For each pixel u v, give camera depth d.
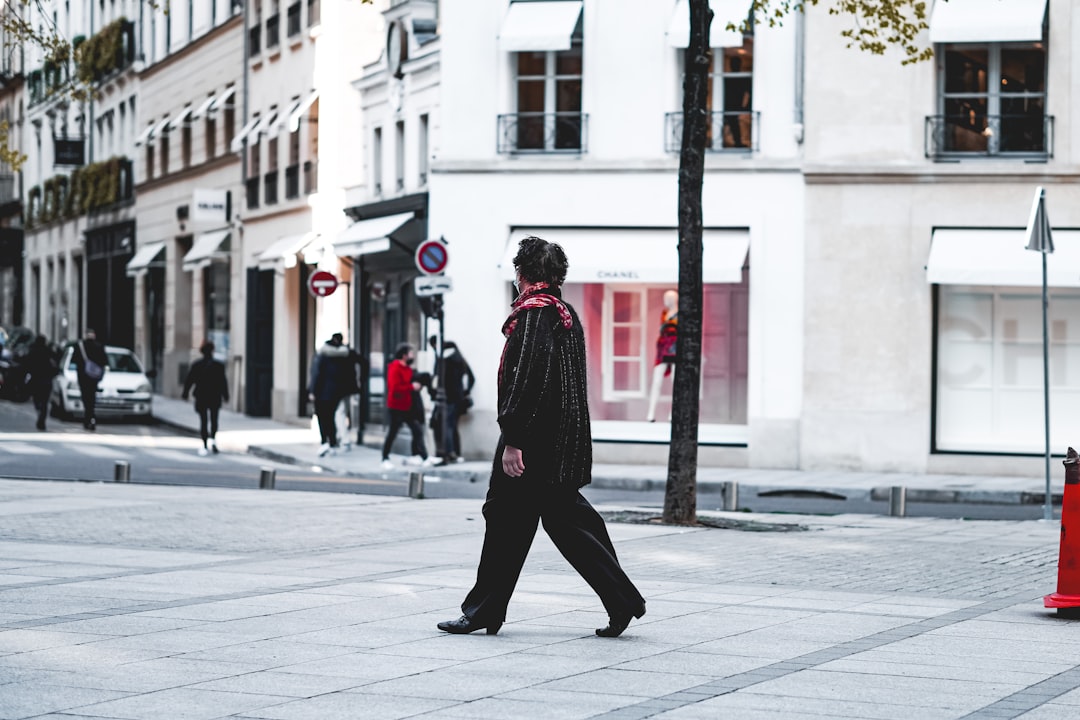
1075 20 27.70
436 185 30.52
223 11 47.97
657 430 29.78
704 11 18.20
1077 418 27.89
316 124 40.19
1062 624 10.55
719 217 28.88
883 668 8.76
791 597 11.86
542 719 7.33
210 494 21.34
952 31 27.52
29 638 9.38
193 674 8.32
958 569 14.03
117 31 58.56
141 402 42.25
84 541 15.14
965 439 28.30
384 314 35.69
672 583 12.68
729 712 7.52
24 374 52.66
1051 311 28.03
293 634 9.63
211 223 48.69
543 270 9.59
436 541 15.64
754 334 28.75
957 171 27.86
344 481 25.38
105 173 60.06
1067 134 27.67
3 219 79.12
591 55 29.75
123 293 58.34
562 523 9.65
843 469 28.33
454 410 29.14
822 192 28.42
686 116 18.39
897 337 28.17
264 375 44.25
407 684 8.12
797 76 28.62
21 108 75.81
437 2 33.06
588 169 29.67
